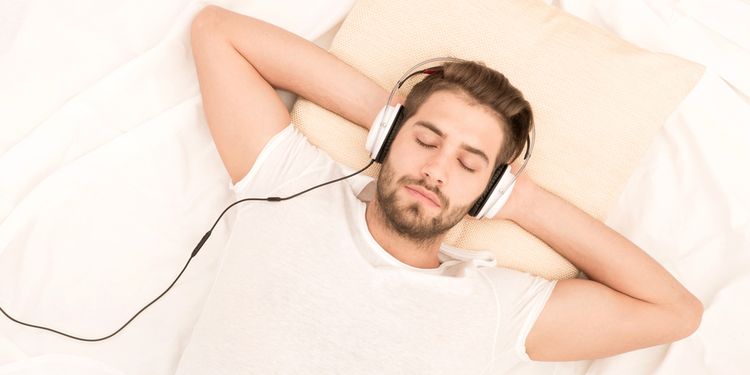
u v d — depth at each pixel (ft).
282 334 3.86
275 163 4.35
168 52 4.72
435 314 4.03
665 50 5.29
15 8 4.62
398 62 4.82
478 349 4.06
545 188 4.75
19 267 4.28
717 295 4.81
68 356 4.13
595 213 4.77
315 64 4.59
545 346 4.34
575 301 4.35
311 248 4.02
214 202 4.71
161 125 4.63
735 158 5.09
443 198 4.02
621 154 4.78
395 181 4.08
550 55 4.79
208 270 4.60
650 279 4.48
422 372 3.92
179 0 4.85
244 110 4.40
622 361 4.71
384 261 4.13
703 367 4.70
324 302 3.92
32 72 4.58
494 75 4.25
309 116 4.75
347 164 4.77
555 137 4.74
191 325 4.50
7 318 4.16
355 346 3.89
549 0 5.41
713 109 5.16
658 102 4.81
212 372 3.88
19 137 4.50
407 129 4.17
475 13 4.81
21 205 4.30
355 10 4.89
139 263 4.49
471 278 4.24
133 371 4.30
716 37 5.29
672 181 5.14
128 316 4.40
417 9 4.83
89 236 4.44
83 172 4.47
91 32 4.69
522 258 4.71
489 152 4.17
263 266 3.99
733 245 4.93
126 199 4.55
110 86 4.59
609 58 4.81
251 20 4.59
